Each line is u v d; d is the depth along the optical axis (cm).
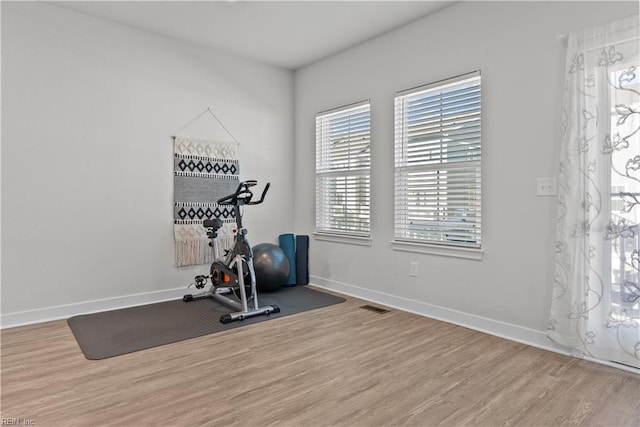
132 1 314
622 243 224
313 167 461
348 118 418
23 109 309
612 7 232
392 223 370
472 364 237
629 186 221
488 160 296
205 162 407
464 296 312
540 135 265
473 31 303
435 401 193
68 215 331
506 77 283
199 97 405
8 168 304
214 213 414
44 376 218
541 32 264
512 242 282
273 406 188
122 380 214
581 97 239
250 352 255
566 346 250
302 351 257
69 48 329
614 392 202
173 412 182
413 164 352
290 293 420
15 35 305
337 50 416
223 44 401
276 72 467
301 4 317
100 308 347
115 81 353
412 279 352
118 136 355
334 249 434
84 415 179
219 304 372
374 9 325
